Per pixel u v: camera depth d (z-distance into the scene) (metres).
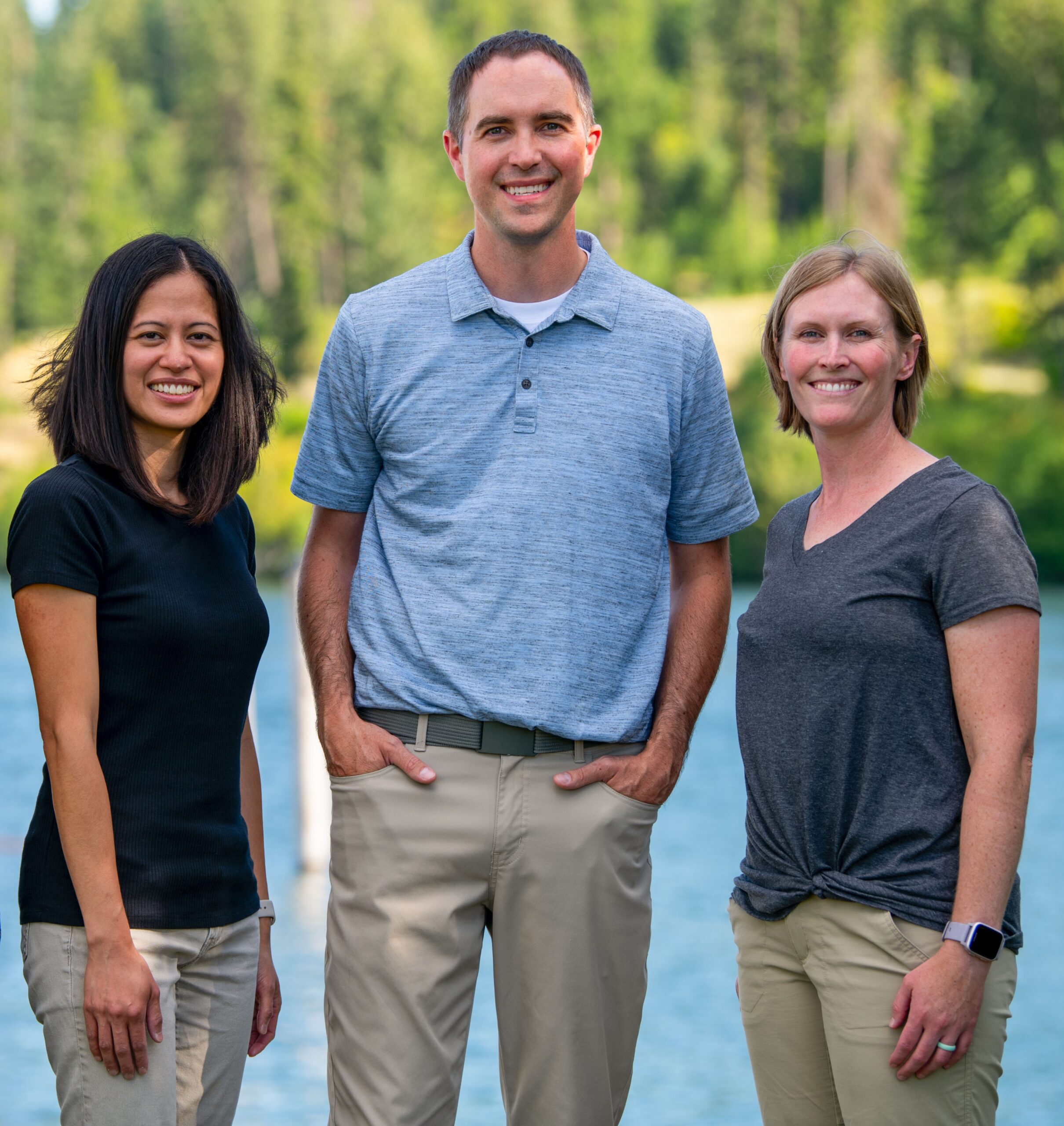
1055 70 99.00
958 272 96.62
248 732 5.03
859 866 4.50
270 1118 8.67
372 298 5.12
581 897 4.92
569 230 5.04
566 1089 4.98
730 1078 9.53
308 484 5.20
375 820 4.94
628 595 4.98
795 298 4.80
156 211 106.62
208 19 110.69
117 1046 4.26
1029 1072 9.78
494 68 4.92
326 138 110.25
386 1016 4.93
